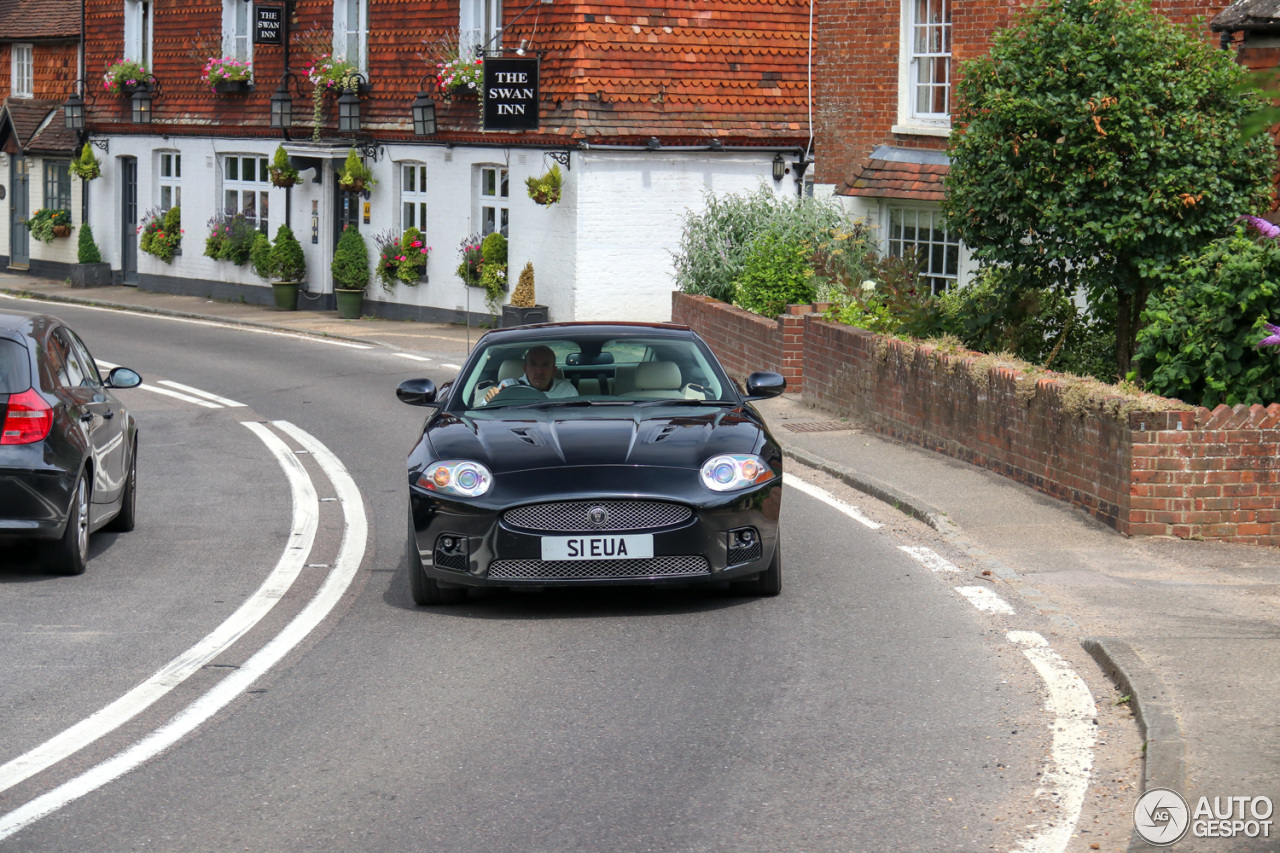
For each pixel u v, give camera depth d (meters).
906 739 5.80
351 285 28.30
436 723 6.11
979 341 14.92
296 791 5.32
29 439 8.80
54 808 5.16
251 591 8.70
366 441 15.14
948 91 21.33
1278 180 14.68
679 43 24.92
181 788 5.36
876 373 14.12
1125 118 13.24
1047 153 13.52
